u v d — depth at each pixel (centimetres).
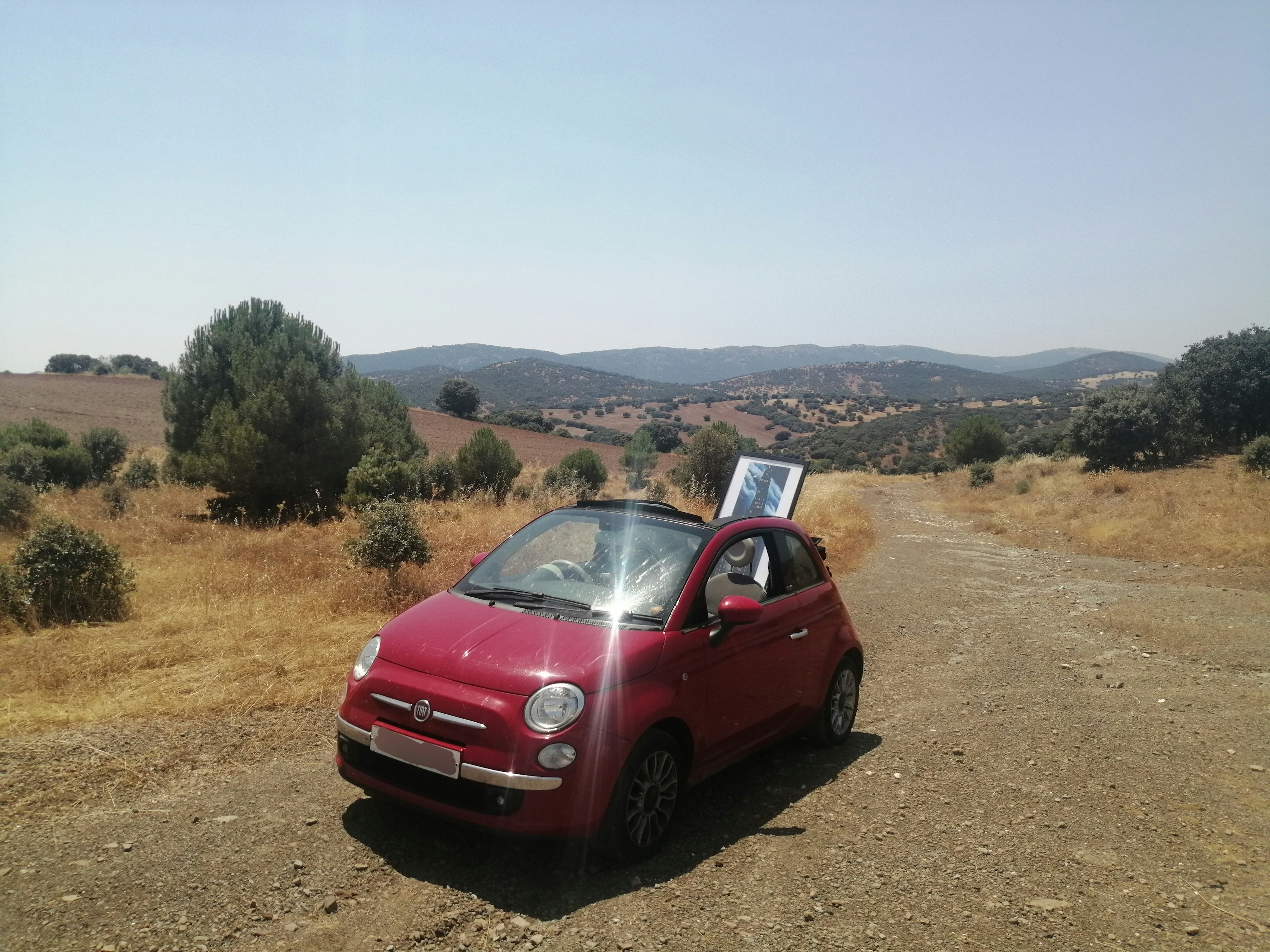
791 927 325
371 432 2330
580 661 369
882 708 661
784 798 464
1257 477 2398
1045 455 5516
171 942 289
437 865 356
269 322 2255
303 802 414
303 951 288
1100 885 375
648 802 381
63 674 578
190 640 674
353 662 629
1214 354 3503
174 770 445
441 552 1077
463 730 347
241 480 1748
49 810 390
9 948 279
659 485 2384
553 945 301
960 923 335
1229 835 438
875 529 2116
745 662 445
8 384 6750
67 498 1767
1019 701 692
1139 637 952
